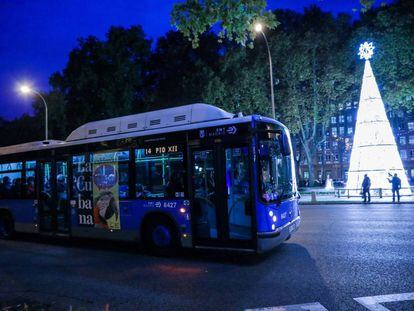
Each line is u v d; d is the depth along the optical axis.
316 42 34.00
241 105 33.03
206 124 8.61
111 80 32.53
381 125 26.77
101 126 10.80
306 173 83.94
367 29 32.62
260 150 8.00
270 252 9.09
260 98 32.75
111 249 10.67
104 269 8.23
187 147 8.77
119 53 33.03
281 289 6.22
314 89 35.62
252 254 9.02
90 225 10.45
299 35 35.16
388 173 24.11
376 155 26.47
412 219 14.02
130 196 9.66
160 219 9.27
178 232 8.84
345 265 7.52
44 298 6.23
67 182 11.04
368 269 7.14
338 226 12.90
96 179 10.38
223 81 32.81
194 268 7.96
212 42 35.44
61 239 12.88
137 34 34.34
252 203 7.80
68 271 8.15
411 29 30.00
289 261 8.12
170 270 7.88
